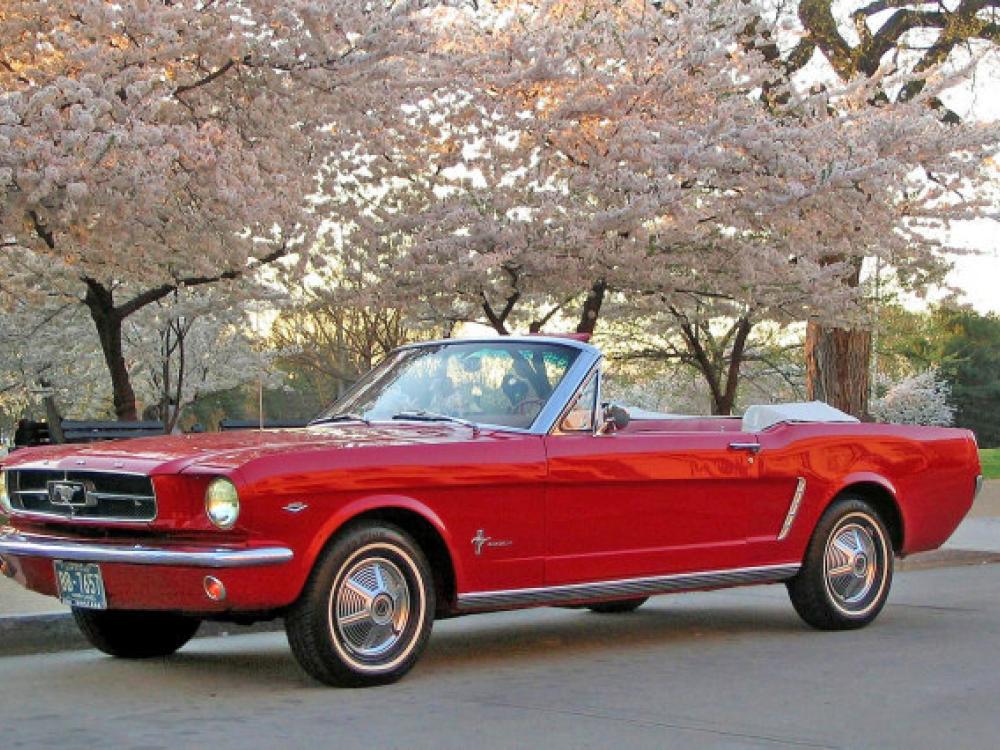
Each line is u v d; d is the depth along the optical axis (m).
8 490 6.72
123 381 18.52
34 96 11.97
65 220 12.38
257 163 14.70
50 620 7.79
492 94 17.42
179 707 5.82
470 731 5.31
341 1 13.89
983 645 7.57
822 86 19.94
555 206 17.27
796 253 18.72
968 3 22.64
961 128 18.19
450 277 16.62
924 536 8.55
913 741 5.18
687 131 16.89
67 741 5.15
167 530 5.96
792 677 6.56
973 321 69.00
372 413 7.39
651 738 5.20
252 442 6.42
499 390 7.18
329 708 5.77
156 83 13.11
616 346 27.80
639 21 17.67
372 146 16.92
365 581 6.21
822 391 22.00
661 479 7.20
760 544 7.72
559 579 6.86
